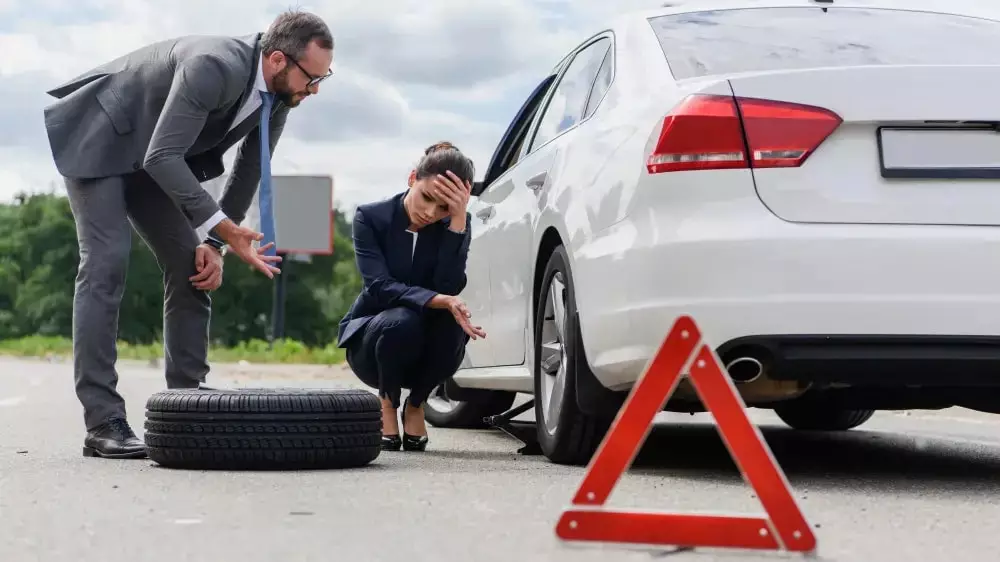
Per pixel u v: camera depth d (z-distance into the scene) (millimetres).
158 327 108750
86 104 6875
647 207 5543
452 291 7422
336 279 114562
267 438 6113
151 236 7168
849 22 6543
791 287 5223
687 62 6059
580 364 6270
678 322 3949
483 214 8789
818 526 4547
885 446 8391
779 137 5348
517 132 8727
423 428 7777
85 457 6871
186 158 7047
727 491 5457
